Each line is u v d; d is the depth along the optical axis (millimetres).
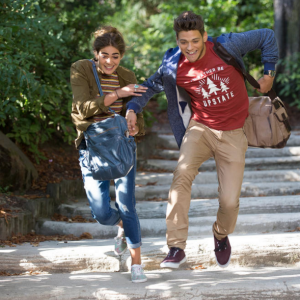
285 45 18562
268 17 22266
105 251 7215
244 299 5902
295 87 18047
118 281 6363
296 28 18312
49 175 10938
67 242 8039
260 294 5906
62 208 9625
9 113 9906
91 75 6180
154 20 23422
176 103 6488
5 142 9930
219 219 6355
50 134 11930
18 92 9617
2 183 9516
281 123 6613
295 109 17859
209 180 11266
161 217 9305
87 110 5910
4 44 9570
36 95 10109
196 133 6359
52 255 7055
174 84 6258
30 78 9102
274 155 12617
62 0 17031
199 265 7184
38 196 9617
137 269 6301
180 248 6184
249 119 6715
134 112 6191
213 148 6332
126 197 6207
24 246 7645
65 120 12359
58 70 11125
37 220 8891
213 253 7176
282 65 18516
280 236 7504
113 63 6035
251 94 17875
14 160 9789
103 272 7035
